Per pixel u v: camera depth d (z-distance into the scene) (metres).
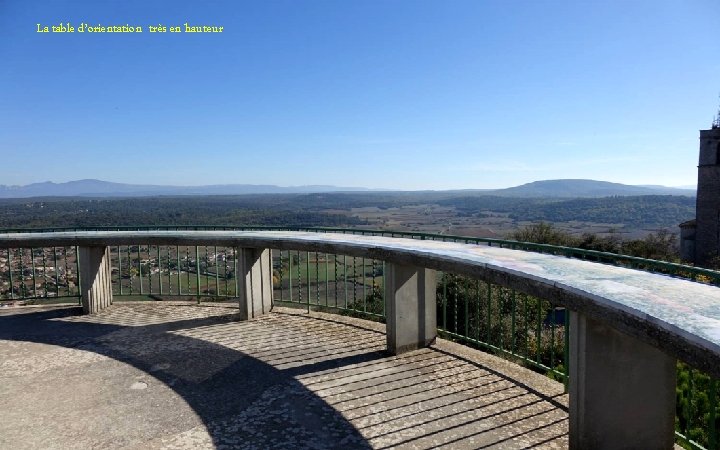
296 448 3.99
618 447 3.68
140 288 9.04
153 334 7.05
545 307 9.28
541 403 4.67
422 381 5.25
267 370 5.62
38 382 5.38
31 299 8.77
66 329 7.34
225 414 4.59
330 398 4.88
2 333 7.16
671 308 3.02
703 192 36.84
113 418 4.54
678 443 4.20
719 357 2.32
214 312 8.18
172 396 4.99
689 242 38.22
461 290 9.50
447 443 4.02
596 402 3.61
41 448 4.02
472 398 4.81
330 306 7.97
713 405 3.36
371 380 5.29
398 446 3.99
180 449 3.99
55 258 9.16
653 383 3.70
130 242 8.22
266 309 8.02
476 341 6.15
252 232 8.57
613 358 3.61
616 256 4.39
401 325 6.05
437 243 6.48
